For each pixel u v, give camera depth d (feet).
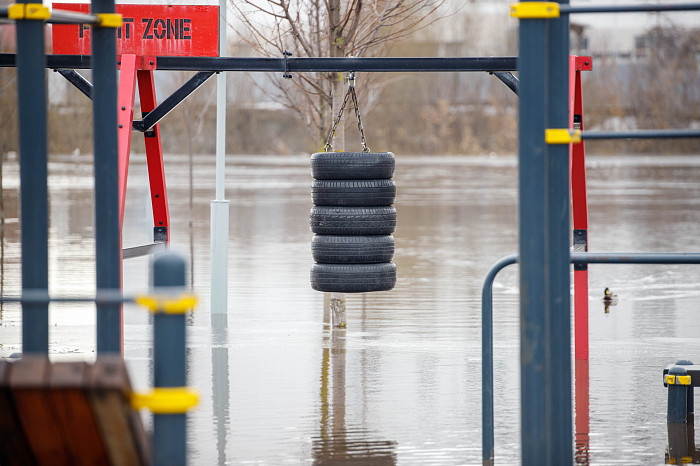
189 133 154.81
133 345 69.82
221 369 61.82
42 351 33.78
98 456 26.30
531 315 32.63
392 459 42.93
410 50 457.68
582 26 471.21
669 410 49.49
